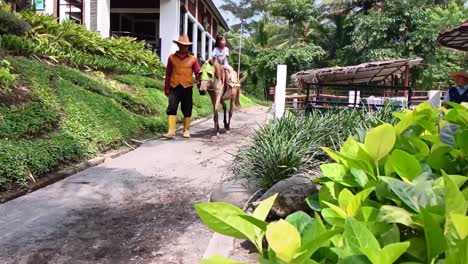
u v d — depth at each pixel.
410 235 1.10
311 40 31.78
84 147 6.36
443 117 1.81
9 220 3.98
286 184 3.47
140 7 17.58
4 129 5.57
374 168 1.42
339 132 4.77
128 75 12.06
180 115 10.81
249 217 1.03
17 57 8.38
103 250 3.43
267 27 35.41
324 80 14.08
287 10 30.91
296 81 14.17
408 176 1.30
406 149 1.59
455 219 0.89
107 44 12.55
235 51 36.78
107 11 16.08
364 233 0.96
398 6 23.16
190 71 8.51
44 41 9.65
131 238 3.67
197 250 3.41
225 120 9.65
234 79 9.66
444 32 7.61
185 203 4.59
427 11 23.06
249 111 16.84
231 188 4.17
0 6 9.37
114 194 4.88
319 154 4.38
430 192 1.12
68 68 9.35
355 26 25.44
